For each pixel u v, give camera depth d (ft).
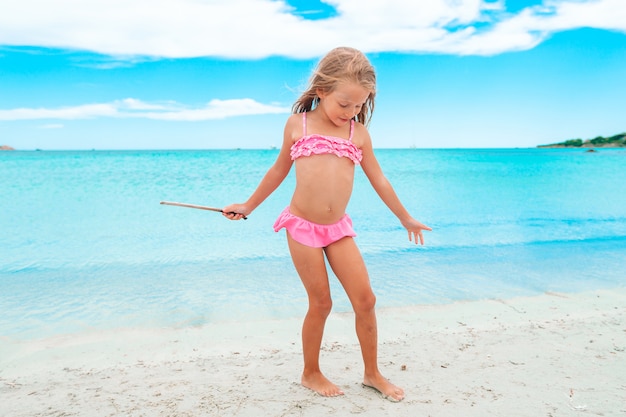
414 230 10.25
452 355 11.56
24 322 14.60
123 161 77.71
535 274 19.84
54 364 11.56
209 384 10.18
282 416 8.60
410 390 9.61
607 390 9.33
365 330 9.45
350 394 9.51
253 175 57.52
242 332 13.74
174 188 48.37
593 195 44.73
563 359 11.05
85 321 14.69
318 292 9.44
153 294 17.37
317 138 9.41
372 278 19.21
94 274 20.07
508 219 33.14
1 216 33.78
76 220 32.12
